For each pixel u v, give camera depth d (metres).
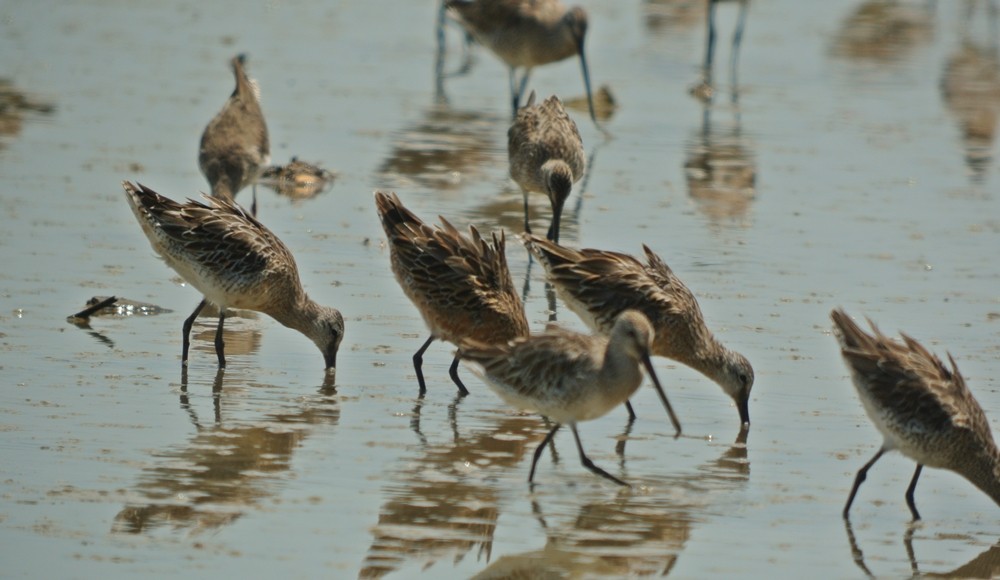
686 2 40.22
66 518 10.35
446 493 11.27
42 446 11.62
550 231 18.41
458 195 20.77
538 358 11.41
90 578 9.43
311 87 27.86
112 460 11.45
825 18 38.75
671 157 23.62
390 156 22.89
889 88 30.16
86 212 18.83
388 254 17.91
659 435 12.86
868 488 11.83
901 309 16.30
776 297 16.61
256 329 15.38
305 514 10.70
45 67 28.05
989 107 28.52
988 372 14.21
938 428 11.19
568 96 28.30
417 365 13.70
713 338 13.72
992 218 20.53
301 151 22.84
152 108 25.34
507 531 10.62
